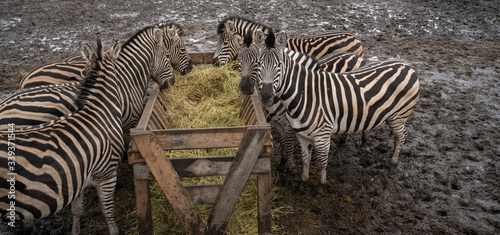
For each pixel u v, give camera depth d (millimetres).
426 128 4703
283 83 3047
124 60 3389
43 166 2242
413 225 3279
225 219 2746
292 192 3711
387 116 3541
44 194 2248
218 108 3572
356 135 4711
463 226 3254
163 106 3514
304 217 3377
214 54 4617
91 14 8797
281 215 3395
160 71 3803
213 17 8633
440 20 8445
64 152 2367
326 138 3328
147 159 2529
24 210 2207
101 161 2656
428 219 3342
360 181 3863
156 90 3424
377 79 3463
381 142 4516
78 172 2430
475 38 7516
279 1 9766
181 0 9789
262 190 2746
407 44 7258
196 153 3113
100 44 2768
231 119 3455
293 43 5098
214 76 3918
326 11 9031
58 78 3553
